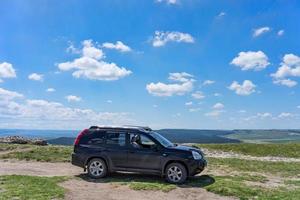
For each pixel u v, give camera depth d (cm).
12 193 1223
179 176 1475
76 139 1616
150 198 1260
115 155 1550
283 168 2070
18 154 2316
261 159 2622
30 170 1850
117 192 1330
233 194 1305
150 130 1620
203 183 1482
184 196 1292
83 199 1216
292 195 1311
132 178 1576
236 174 1775
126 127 1589
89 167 1570
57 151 2459
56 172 1812
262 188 1412
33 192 1240
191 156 1484
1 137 3281
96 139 1592
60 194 1230
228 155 2906
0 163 2081
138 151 1533
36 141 3244
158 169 1504
